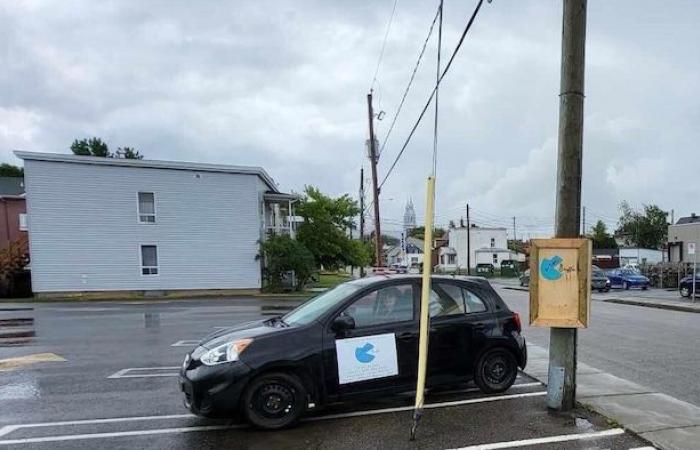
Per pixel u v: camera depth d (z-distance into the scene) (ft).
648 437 15.76
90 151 191.11
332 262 123.95
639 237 237.04
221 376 16.71
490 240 251.19
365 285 19.45
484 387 20.71
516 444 15.51
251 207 96.12
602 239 274.98
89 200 86.84
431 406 19.39
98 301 77.25
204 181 93.04
